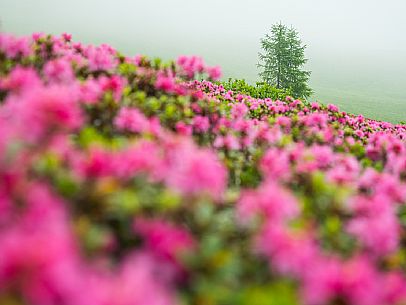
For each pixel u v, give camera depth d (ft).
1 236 5.08
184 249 6.20
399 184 10.31
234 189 10.31
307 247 6.50
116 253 6.86
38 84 10.20
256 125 15.07
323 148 11.94
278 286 6.03
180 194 7.25
